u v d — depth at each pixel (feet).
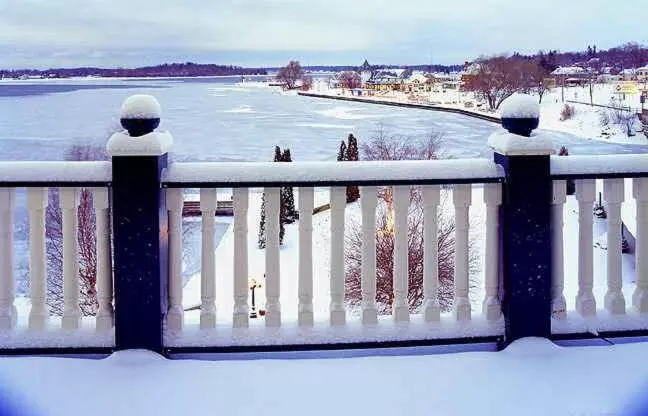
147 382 8.68
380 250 39.09
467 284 9.87
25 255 52.44
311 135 207.10
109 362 9.16
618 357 9.34
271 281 9.56
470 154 143.74
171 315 9.49
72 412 7.97
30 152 169.37
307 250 9.55
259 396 8.37
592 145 172.04
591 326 9.89
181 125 247.50
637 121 193.26
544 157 9.39
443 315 10.09
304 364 9.22
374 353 9.63
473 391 8.48
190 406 8.14
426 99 336.49
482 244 44.62
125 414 7.96
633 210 44.21
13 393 8.33
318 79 517.14
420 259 38.65
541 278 9.55
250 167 9.24
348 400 8.27
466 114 259.19
